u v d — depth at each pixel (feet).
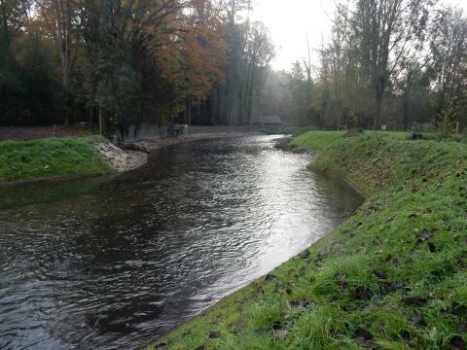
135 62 111.75
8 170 56.80
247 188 54.75
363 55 97.35
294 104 242.99
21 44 121.29
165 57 132.98
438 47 98.63
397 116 148.97
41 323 18.97
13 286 23.04
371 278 13.52
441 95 123.75
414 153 48.39
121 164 74.90
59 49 123.75
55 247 29.68
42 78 109.81
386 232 18.83
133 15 112.06
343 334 10.70
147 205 43.86
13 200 45.91
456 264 13.37
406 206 23.53
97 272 24.98
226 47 157.38
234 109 252.62
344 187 55.57
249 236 32.27
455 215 17.87
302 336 10.78
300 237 31.96
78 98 109.60
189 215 39.32
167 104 141.79
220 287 22.70
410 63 98.07
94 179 61.98
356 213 31.71
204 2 120.47
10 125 105.09
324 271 14.98
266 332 12.16
